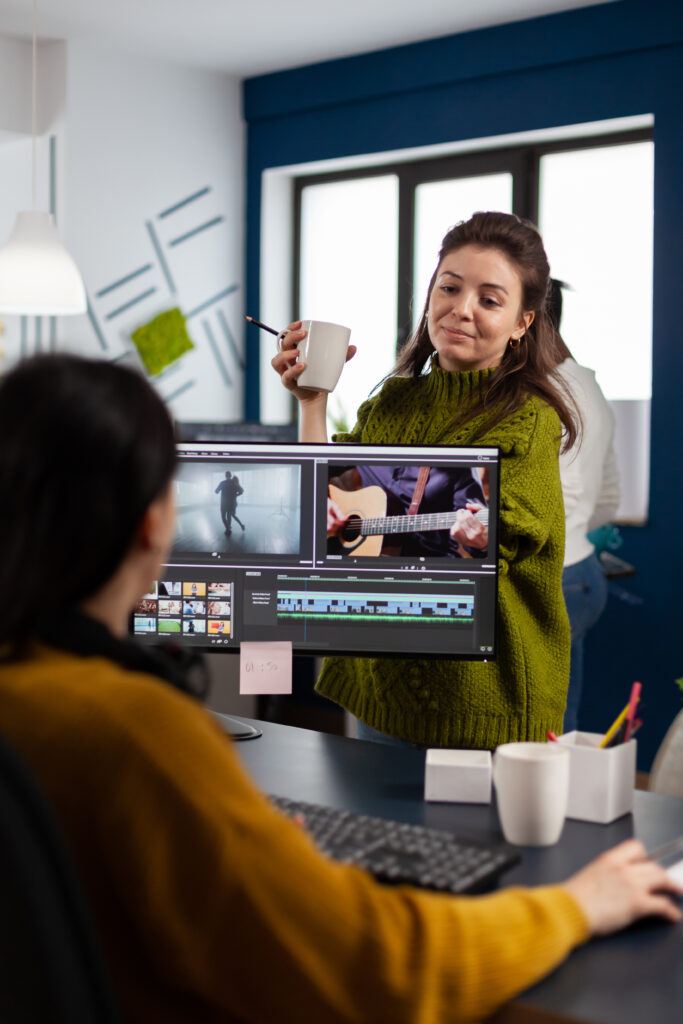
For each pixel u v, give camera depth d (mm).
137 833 735
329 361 1816
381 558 1606
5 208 4730
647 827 1290
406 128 4543
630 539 3969
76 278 3666
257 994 750
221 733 813
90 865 750
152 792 741
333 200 5012
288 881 756
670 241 3842
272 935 741
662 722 3936
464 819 1305
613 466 3041
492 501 1586
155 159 4762
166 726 760
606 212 4164
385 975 772
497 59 4227
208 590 1630
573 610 2861
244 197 5117
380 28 4289
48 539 799
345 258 4980
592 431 2779
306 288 5133
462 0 3949
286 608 1624
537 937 874
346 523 1611
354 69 4656
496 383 1724
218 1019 797
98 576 831
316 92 4789
